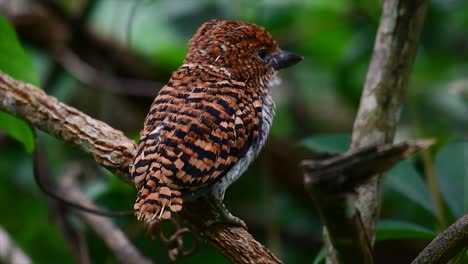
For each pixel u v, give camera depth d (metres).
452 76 13.45
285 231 13.22
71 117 8.16
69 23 13.28
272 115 8.99
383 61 8.30
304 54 14.46
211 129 7.46
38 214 12.70
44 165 11.57
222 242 7.36
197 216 7.47
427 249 6.42
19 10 13.16
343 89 13.73
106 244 11.12
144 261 10.62
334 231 5.72
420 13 8.25
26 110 8.20
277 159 13.42
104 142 8.02
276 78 9.21
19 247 11.20
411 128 12.84
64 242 12.66
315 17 13.70
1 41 8.84
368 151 5.36
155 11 13.84
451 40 13.32
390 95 8.27
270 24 13.57
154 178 7.11
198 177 7.25
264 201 12.67
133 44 13.69
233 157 7.59
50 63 13.34
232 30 8.93
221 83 8.04
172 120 7.45
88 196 11.55
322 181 5.41
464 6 13.13
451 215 9.12
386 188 12.66
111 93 13.38
